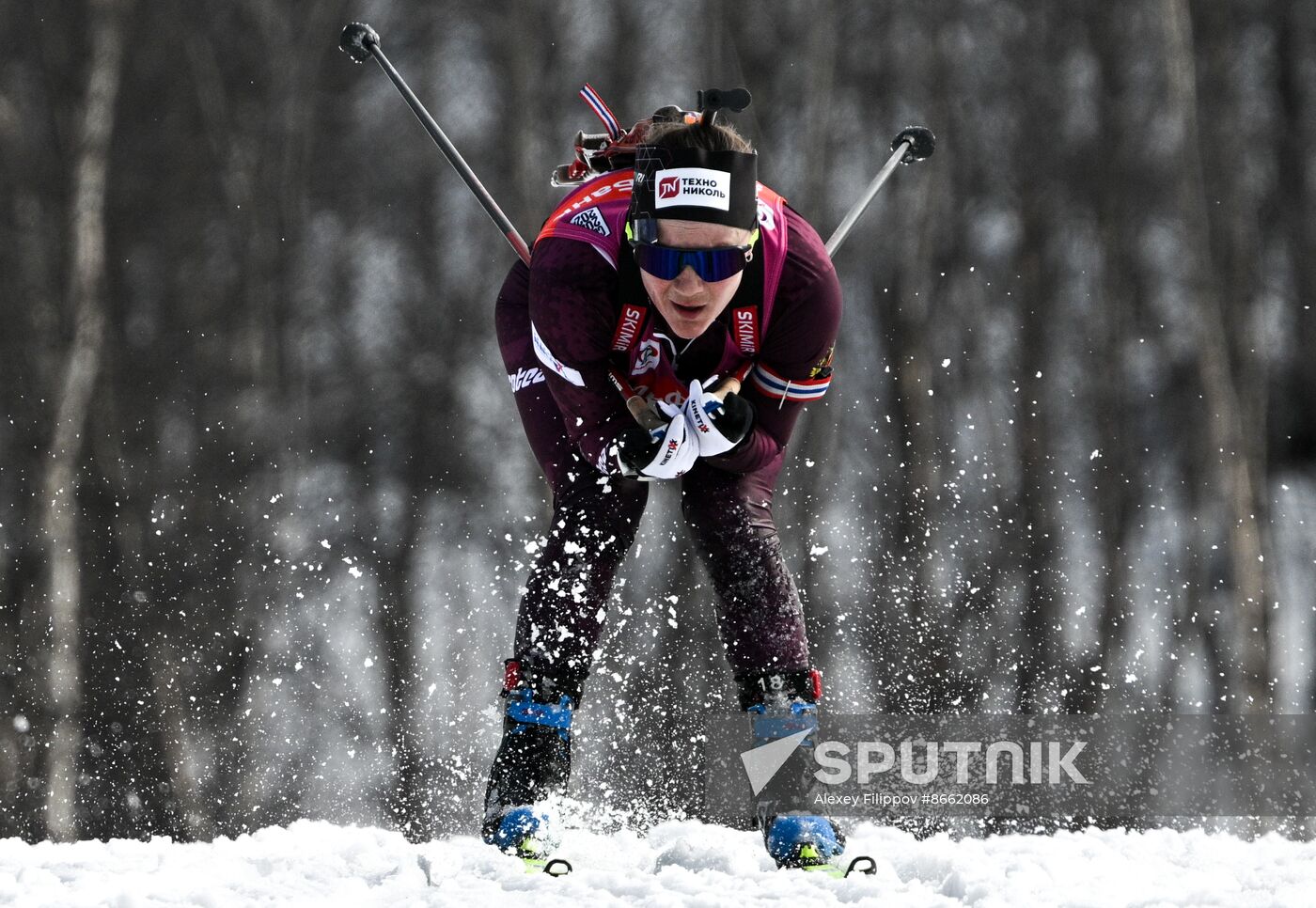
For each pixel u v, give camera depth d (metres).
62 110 67.31
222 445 66.00
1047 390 72.06
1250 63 79.25
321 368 76.12
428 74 77.94
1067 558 65.31
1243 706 54.03
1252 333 60.34
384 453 73.69
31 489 59.78
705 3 72.19
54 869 12.17
